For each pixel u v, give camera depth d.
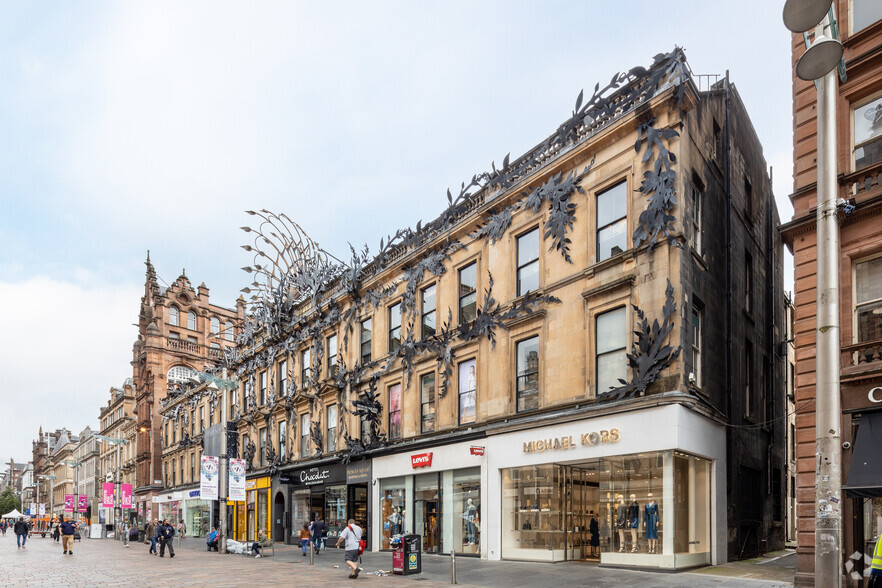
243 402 45.78
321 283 35.53
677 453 16.97
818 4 7.66
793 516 31.14
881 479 12.05
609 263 19.05
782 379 28.23
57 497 133.50
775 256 28.39
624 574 16.41
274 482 39.12
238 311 82.00
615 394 18.25
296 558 26.64
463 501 23.67
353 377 31.58
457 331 24.91
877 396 12.91
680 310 17.19
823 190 8.57
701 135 20.08
